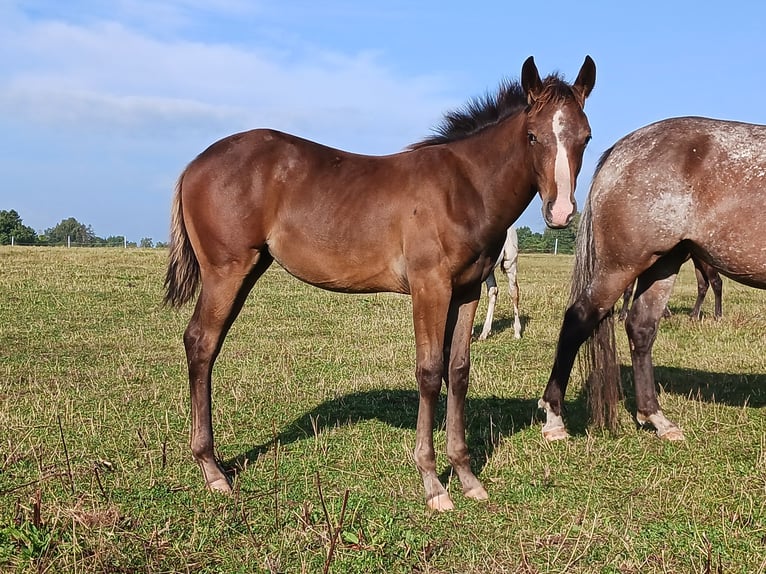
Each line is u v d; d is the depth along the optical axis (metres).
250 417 6.12
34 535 3.41
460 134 4.50
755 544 3.74
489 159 4.16
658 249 5.33
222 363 8.41
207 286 4.61
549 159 3.85
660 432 5.67
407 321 12.02
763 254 5.04
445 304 4.18
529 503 4.33
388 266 4.37
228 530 3.81
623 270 5.47
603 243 5.52
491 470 4.91
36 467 4.67
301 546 3.61
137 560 3.41
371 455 5.14
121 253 25.31
